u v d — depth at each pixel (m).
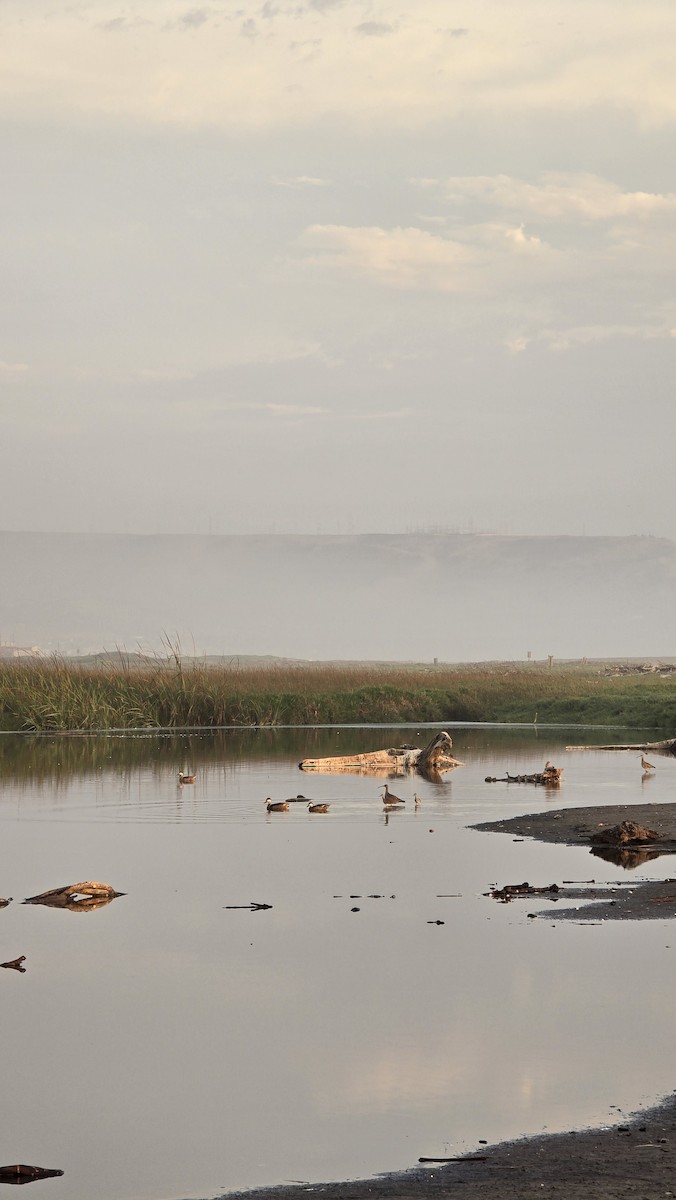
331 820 32.75
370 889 23.73
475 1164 11.54
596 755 52.53
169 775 43.97
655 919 20.80
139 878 25.06
